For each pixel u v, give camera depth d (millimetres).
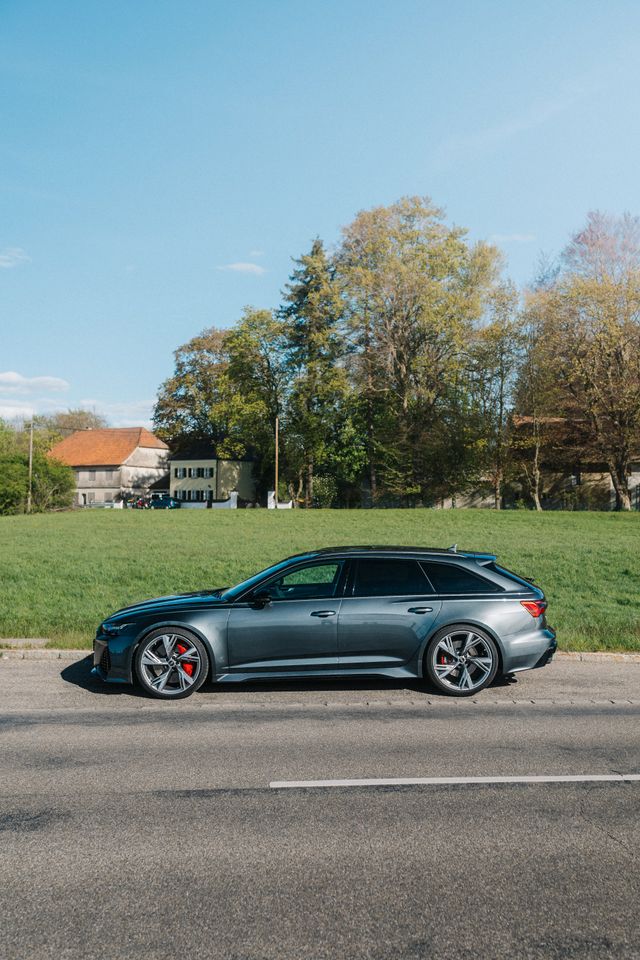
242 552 25938
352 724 7602
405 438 52969
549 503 57031
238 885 4215
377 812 5277
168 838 4836
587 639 11852
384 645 8836
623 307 43406
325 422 57281
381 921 3842
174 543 29703
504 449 49656
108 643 8867
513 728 7457
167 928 3773
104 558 24250
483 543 28797
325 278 55062
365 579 9055
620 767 6254
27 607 15125
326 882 4254
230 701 8578
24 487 64125
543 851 4652
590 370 44875
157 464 104750
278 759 6465
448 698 8727
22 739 7074
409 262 51031
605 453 47812
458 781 5910
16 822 5094
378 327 52281
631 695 8906
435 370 52188
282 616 8789
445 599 8961
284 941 3662
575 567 21328
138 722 7680
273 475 73938
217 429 82750
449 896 4098
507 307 48438
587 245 45219
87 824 5059
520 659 8945
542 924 3818
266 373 62719
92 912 3926
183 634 8742
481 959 3520
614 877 4320
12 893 4125
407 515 45250
